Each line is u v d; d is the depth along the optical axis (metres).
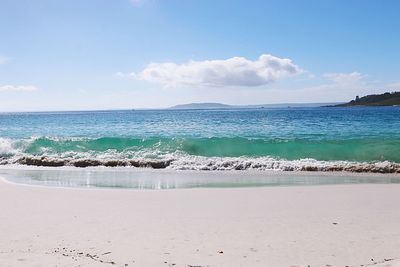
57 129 50.41
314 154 22.44
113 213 9.55
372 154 21.92
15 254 6.53
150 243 7.19
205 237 7.56
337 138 30.55
